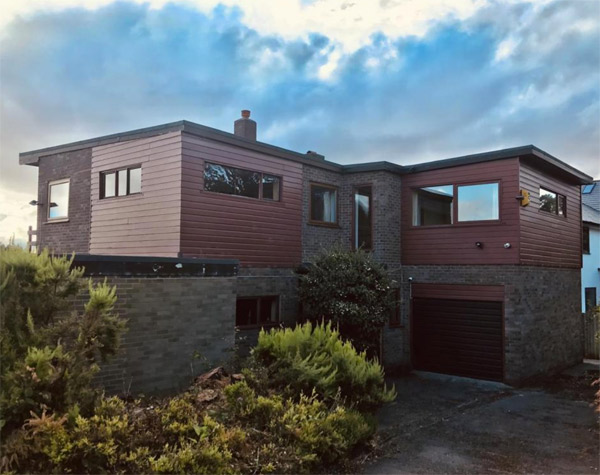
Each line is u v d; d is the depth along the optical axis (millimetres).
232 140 10781
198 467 4059
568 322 14945
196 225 10070
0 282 4395
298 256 12414
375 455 6129
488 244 12391
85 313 4781
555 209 14500
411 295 13789
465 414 8922
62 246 12500
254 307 11336
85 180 12039
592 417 8648
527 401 10109
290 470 4699
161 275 7180
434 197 13453
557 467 5848
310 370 6309
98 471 3848
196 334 7594
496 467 5828
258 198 11500
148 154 10602
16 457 3639
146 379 6871
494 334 12336
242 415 5387
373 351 12297
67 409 4184
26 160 13398
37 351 4086
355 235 13633
